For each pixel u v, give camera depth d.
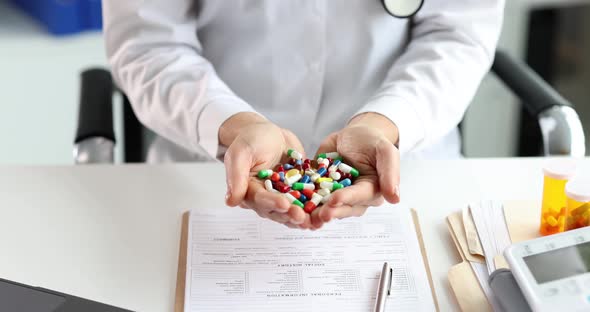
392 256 0.82
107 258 0.83
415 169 0.99
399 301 0.77
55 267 0.82
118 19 1.09
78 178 0.97
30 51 2.04
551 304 0.69
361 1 1.09
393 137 0.97
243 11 1.09
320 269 0.81
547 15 1.99
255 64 1.12
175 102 1.01
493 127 2.08
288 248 0.84
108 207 0.91
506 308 0.73
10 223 0.88
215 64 1.14
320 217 0.77
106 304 0.71
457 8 1.11
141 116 1.08
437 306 0.76
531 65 2.06
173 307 0.77
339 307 0.76
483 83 2.01
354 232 0.86
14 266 0.82
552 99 1.07
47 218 0.89
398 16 1.06
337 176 0.88
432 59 1.08
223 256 0.83
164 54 1.07
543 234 0.84
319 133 1.15
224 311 0.76
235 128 0.93
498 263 0.80
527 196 0.94
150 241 0.86
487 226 0.85
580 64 2.05
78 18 2.10
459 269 0.80
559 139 1.04
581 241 0.74
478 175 0.98
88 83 1.13
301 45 1.10
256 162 0.88
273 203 0.77
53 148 2.00
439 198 0.93
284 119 1.14
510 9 1.98
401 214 0.89
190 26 1.11
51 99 2.12
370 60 1.12
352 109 1.14
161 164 1.00
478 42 1.10
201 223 0.88
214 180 0.96
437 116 1.02
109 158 1.03
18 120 2.08
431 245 0.85
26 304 0.70
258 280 0.79
